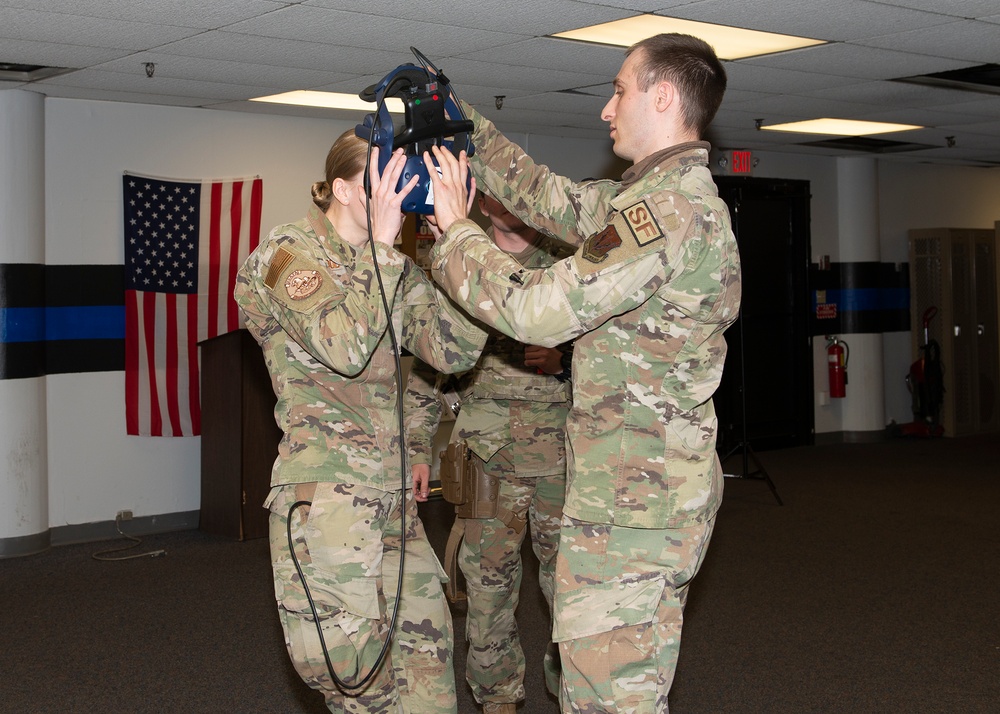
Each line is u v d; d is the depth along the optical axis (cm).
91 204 639
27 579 545
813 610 476
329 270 223
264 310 225
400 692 244
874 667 400
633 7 434
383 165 210
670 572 204
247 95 629
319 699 372
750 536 629
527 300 195
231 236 684
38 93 604
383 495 226
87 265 638
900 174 1082
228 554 598
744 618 465
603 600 201
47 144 622
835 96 678
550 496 312
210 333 676
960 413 1082
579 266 193
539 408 308
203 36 477
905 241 1088
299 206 721
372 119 210
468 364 251
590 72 577
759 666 402
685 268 195
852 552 587
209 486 655
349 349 209
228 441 640
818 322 1013
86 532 638
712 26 482
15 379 593
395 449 231
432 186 210
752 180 954
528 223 254
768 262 980
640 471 202
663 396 203
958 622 456
